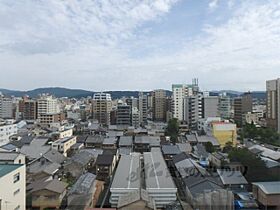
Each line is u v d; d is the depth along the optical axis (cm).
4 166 2212
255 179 2828
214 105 8788
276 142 5453
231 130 5809
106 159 3741
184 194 2694
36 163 3625
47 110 10919
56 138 5656
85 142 5616
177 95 9819
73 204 2322
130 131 6931
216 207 2153
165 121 10494
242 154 3244
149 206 2053
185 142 5328
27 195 2498
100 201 2623
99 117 10388
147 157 3659
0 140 5884
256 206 2333
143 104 11275
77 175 3266
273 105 7325
